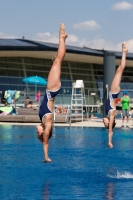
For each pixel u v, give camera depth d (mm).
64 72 51062
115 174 9016
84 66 53219
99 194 6969
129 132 21234
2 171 9172
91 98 51969
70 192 7109
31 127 23609
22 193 6992
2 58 46781
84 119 31266
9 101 31656
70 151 13055
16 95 31250
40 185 7699
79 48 48688
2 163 10344
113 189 7406
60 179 8336
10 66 47125
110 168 9828
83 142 15961
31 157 11500
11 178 8359
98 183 7992
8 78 46656
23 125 24984
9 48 41344
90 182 8078
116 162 10836
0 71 46406
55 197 6715
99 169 9656
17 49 41688
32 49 42250
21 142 15656
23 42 44094
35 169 9508
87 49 49188
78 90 48531
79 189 7375
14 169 9461
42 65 49594
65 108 30625
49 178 8422
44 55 46219
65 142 15914
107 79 30766
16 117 28109
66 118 27469
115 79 11695
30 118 28000
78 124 26234
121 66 11664
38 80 33688
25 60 48250
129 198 6676
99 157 11750
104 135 19109
